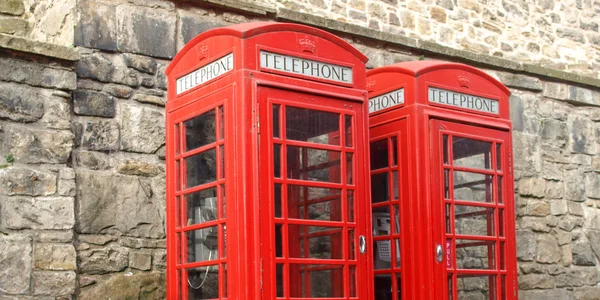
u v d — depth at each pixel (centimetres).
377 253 692
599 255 932
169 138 611
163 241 641
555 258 895
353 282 580
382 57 830
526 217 881
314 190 568
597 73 1116
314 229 565
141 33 662
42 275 564
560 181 918
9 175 562
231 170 543
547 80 929
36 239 566
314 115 575
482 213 680
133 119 645
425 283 642
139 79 655
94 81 632
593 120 962
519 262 866
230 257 538
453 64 684
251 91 545
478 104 695
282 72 563
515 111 898
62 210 580
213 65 574
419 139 654
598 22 1123
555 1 1090
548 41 1075
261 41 556
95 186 612
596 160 955
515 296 687
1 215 555
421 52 856
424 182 651
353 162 590
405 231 657
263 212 540
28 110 579
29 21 772
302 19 776
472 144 684
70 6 651
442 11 981
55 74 594
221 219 551
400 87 673
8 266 552
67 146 591
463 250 664
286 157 555
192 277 578
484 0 1022
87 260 598
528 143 899
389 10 939
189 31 694
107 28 645
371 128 697
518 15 1052
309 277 557
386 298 689
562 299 892
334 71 591
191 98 591
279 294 542
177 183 600
